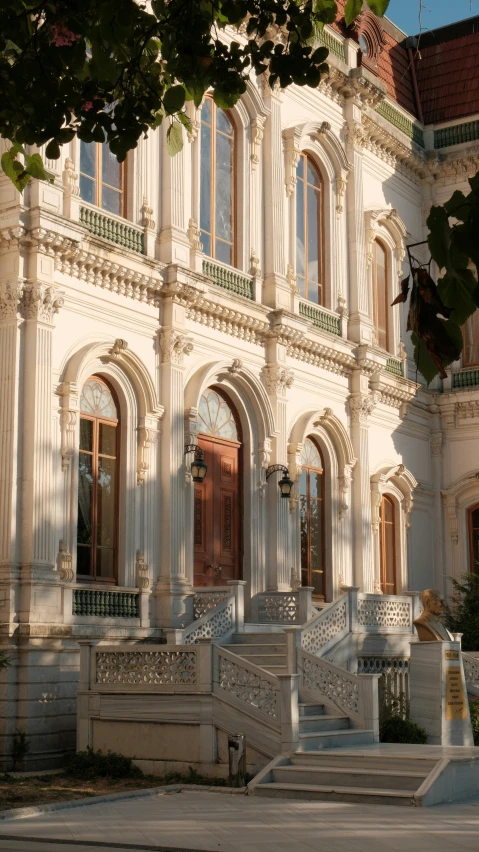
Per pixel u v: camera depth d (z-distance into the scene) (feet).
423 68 116.57
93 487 68.39
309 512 87.81
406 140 106.73
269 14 35.01
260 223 85.56
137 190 73.92
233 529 79.87
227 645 67.36
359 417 93.09
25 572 61.57
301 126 90.12
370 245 99.66
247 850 38.86
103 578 68.33
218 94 33.27
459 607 92.68
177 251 75.15
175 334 73.67
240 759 54.24
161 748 58.08
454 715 65.77
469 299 18.20
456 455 106.11
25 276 63.98
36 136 31.45
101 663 60.95
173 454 72.79
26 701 60.29
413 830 42.88
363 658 73.51
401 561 99.50
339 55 98.32
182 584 71.67
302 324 85.81
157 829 42.86
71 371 65.77
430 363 18.65
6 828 43.01
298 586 82.89
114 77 30.73
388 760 53.11
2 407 62.85
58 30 29.58
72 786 54.80
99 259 68.18
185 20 32.22
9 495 61.72
